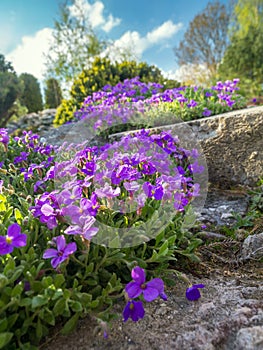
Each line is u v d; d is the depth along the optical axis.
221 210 2.65
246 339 1.06
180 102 4.23
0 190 1.66
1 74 10.09
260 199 2.70
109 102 4.67
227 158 3.23
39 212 1.33
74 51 13.76
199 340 1.09
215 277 1.65
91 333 1.17
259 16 14.05
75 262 1.34
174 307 1.32
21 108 13.38
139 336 1.15
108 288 1.24
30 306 1.10
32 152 3.03
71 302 1.14
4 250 1.06
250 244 1.90
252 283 1.55
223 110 4.58
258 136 3.07
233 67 13.98
